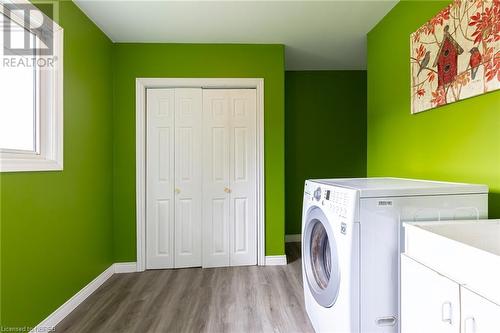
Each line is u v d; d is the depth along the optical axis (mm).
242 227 2496
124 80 2387
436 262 843
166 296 1922
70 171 1740
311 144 3342
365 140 3369
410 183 1290
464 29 1246
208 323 1587
